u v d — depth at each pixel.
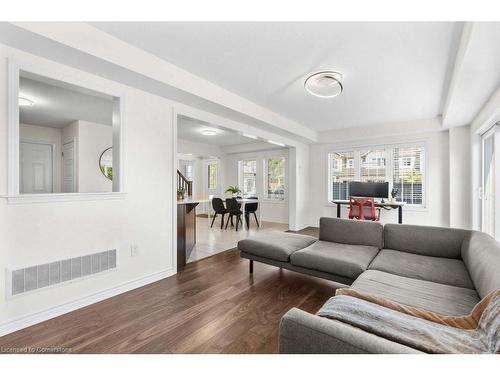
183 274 3.05
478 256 1.74
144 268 2.76
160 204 2.92
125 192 2.56
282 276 2.97
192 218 4.11
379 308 1.23
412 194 5.11
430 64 2.53
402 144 5.18
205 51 2.32
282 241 3.01
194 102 3.07
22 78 2.70
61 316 2.07
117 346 1.68
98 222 2.38
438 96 3.46
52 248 2.07
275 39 2.12
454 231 2.39
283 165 7.16
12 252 1.87
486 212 3.76
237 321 1.99
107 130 5.02
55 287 2.08
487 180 3.71
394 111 4.19
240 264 3.42
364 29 1.97
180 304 2.27
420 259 2.28
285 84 3.07
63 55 1.96
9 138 1.82
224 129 3.98
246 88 3.21
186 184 4.93
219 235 5.34
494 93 2.73
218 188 8.26
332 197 6.16
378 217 5.14
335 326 0.84
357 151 5.75
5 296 1.83
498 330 0.90
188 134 6.07
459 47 2.17
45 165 5.14
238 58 2.45
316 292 2.53
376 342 0.75
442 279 1.88
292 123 4.84
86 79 2.26
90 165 4.78
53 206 2.08
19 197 1.87
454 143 4.38
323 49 2.27
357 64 2.54
